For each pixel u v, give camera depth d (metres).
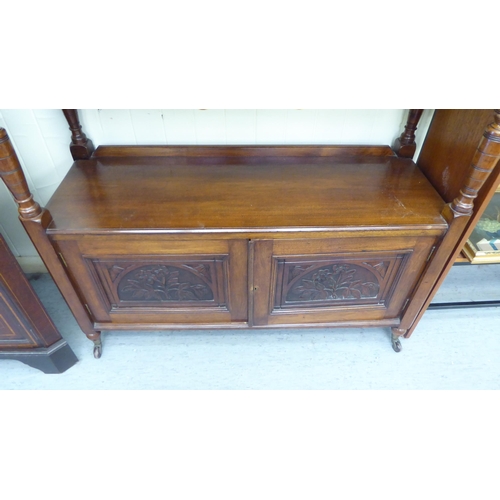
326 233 0.89
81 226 0.88
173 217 0.91
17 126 1.10
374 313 1.15
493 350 1.25
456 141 0.95
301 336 1.27
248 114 1.11
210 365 1.19
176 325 1.14
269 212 0.93
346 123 1.15
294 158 1.14
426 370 1.19
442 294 1.42
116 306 1.10
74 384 1.14
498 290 1.44
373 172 1.08
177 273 1.00
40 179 1.22
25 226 0.87
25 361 1.11
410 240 0.93
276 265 0.97
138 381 1.15
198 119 1.12
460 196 0.87
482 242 1.15
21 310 0.98
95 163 1.10
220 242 0.91
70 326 1.30
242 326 1.14
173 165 1.10
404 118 1.14
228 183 1.03
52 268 0.96
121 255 0.94
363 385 1.15
